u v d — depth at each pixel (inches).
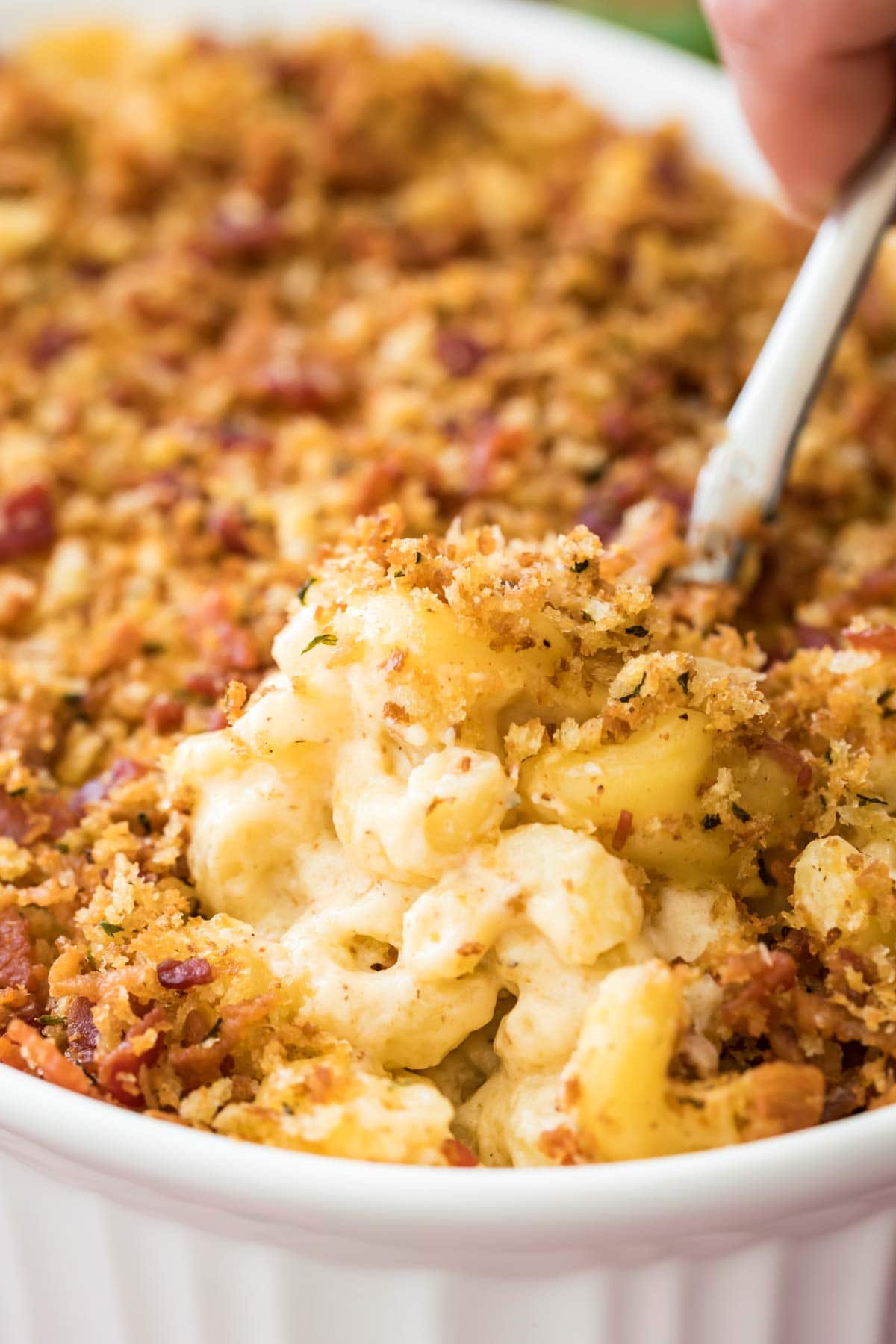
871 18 18.3
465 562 15.7
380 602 15.5
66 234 23.8
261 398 21.0
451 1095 15.5
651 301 22.5
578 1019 15.0
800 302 18.4
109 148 25.1
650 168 24.5
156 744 17.2
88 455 20.6
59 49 27.2
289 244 23.7
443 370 21.2
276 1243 14.5
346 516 19.1
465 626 15.4
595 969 15.0
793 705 16.4
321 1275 14.6
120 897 15.9
